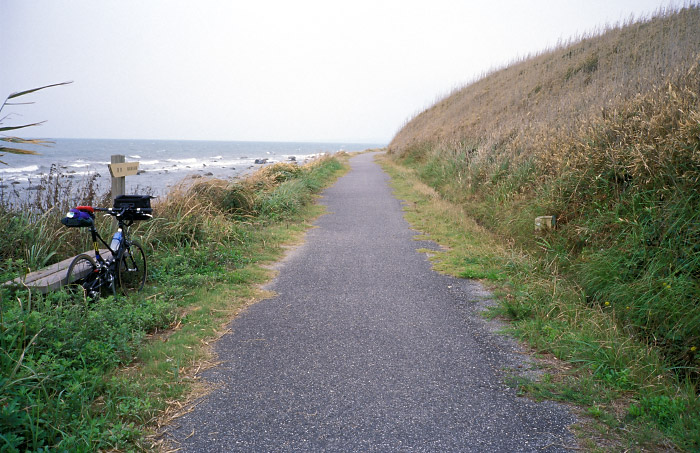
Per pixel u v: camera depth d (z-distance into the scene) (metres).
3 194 6.74
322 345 4.30
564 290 5.47
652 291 4.75
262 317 5.03
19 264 5.12
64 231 6.37
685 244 5.05
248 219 10.13
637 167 6.08
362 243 8.81
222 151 116.88
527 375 3.74
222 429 2.95
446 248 8.43
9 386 2.72
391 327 4.77
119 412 3.01
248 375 3.71
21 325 3.36
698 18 20.39
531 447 2.78
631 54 19.61
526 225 7.96
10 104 2.80
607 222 6.30
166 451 2.72
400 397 3.38
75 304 4.35
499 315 5.12
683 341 4.23
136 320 4.48
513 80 29.44
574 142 8.29
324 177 20.11
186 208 8.41
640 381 3.51
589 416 3.14
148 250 7.06
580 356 3.98
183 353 3.99
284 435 2.89
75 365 3.51
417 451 2.73
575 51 26.45
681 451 2.71
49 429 2.70
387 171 24.84
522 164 10.72
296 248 8.43
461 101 35.00
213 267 6.80
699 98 6.39
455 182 14.25
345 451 2.73
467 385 3.57
